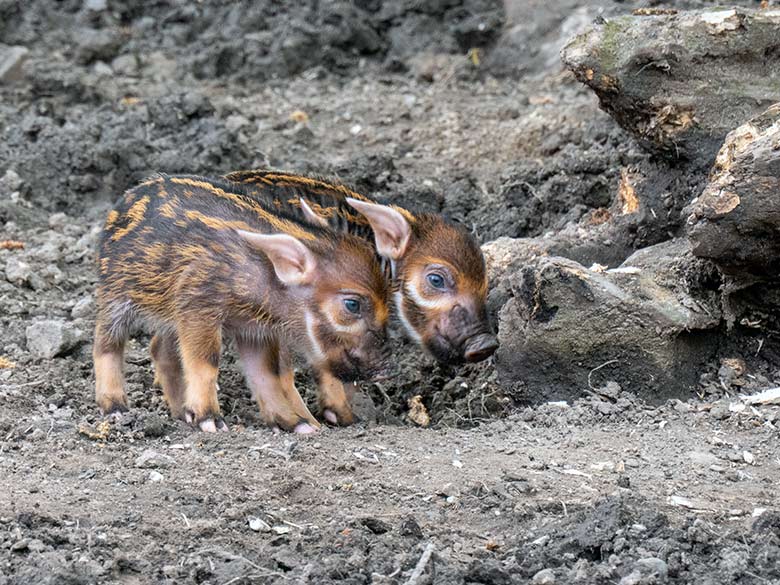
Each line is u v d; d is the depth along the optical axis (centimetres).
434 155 1677
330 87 1984
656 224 1212
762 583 741
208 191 1077
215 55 2014
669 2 1753
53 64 1941
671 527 811
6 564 734
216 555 760
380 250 1133
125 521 805
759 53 1160
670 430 1026
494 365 1206
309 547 782
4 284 1284
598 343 1095
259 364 1088
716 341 1116
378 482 900
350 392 1169
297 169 1589
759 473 935
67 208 1537
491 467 938
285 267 1037
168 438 990
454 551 786
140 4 2127
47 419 1002
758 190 1005
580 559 768
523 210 1418
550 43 1989
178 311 1046
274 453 953
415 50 2070
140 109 1758
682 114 1162
